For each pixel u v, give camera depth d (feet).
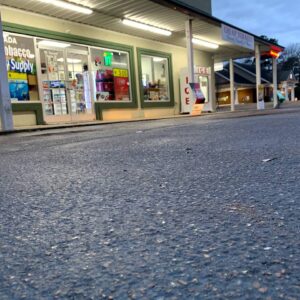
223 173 6.02
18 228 3.67
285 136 11.71
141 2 30.78
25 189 5.66
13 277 2.52
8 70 28.89
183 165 7.08
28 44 30.58
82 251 2.94
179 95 49.67
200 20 37.68
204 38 46.34
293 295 2.07
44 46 31.91
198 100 39.73
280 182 5.12
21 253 2.97
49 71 32.40
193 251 2.80
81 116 35.58
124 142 12.76
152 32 40.78
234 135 13.14
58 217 3.99
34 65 31.09
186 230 3.31
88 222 3.74
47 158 9.49
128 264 2.63
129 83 41.65
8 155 10.78
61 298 2.19
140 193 4.92
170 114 47.88
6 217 4.11
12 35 29.22
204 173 6.12
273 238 2.99
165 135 14.93
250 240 2.96
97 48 37.45
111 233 3.35
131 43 41.75
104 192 5.11
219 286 2.21
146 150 9.97
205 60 55.77
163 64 47.42
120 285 2.31
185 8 33.99
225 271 2.41
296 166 6.30
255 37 47.75
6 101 23.54
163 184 5.42
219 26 40.55
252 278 2.29
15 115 29.50
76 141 14.51
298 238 2.97
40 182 6.20
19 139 17.56
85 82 36.11
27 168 7.92
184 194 4.72
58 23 33.14
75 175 6.68
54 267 2.66
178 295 2.14
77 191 5.29
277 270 2.39
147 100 44.16
